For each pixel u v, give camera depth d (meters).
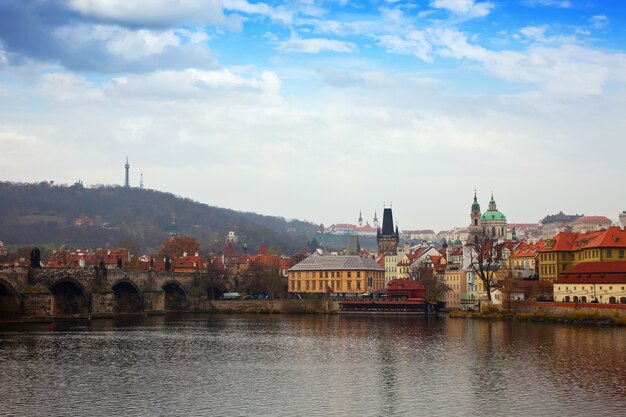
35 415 96.12
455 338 183.88
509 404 102.12
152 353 155.75
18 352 155.75
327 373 128.38
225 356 151.12
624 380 118.12
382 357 148.38
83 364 138.62
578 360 138.62
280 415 96.69
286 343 176.62
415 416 96.19
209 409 99.88
